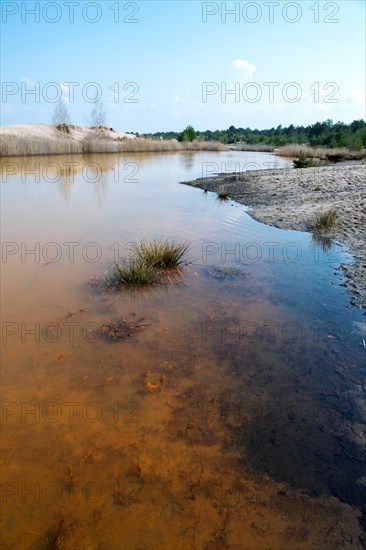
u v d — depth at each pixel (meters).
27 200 10.93
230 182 14.34
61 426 2.70
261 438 2.61
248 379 3.20
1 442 2.56
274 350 3.59
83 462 2.42
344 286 5.00
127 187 13.73
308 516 2.10
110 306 4.45
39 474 2.34
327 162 22.34
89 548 1.93
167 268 5.65
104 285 5.02
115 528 2.03
